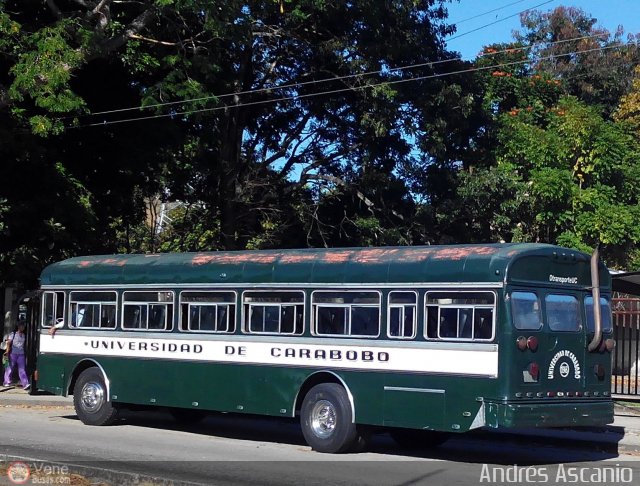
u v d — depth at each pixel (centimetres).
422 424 1158
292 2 2469
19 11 2264
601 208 2659
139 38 2236
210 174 2833
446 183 2667
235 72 2725
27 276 2320
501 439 1460
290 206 2916
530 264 1141
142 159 2514
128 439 1392
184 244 3284
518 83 3123
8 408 1927
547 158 2731
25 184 2377
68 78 1991
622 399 1828
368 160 2712
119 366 1525
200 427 1594
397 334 1198
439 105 2566
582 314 1210
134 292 1521
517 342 1105
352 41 2552
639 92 3712
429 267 1178
